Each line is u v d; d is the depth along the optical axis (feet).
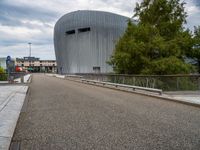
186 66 75.31
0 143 17.87
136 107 35.65
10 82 104.47
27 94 58.13
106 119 26.68
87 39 249.55
